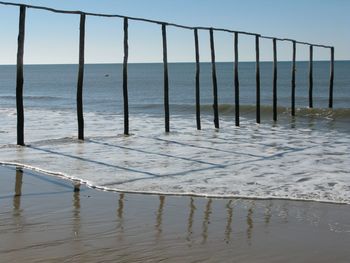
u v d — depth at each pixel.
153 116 25.11
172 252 5.45
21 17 13.48
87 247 5.57
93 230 6.21
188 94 49.09
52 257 5.25
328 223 6.59
